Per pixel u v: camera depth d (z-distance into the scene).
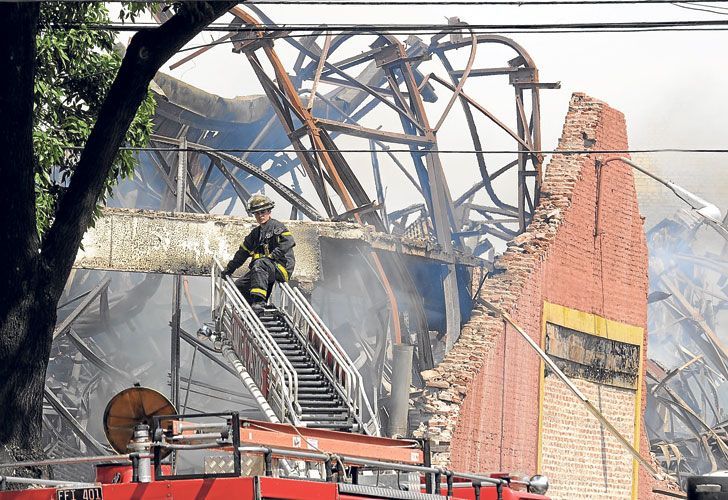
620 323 68.19
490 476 21.88
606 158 67.38
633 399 69.19
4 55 24.02
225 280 37.06
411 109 66.00
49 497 16.05
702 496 16.77
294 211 61.56
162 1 25.38
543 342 61.12
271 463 16.25
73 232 25.70
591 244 66.19
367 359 61.56
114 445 19.53
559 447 61.84
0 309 25.00
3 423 24.86
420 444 22.25
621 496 66.44
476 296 60.44
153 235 50.22
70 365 73.94
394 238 55.53
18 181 24.77
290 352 35.03
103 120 25.62
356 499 16.64
